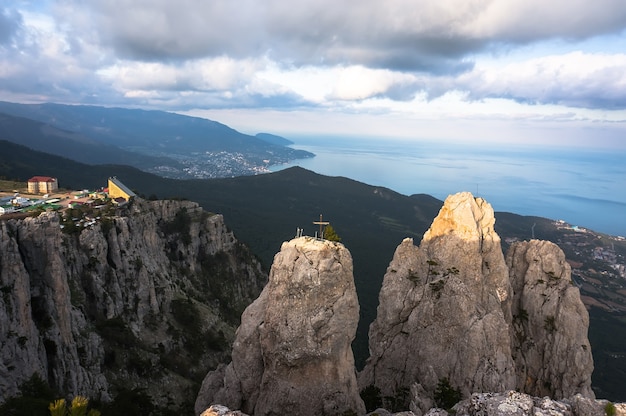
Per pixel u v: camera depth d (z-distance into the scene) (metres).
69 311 65.06
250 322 48.72
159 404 73.06
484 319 52.62
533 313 62.12
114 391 68.81
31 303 60.25
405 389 53.41
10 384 50.06
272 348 44.81
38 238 61.38
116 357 74.38
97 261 82.19
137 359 76.81
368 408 52.69
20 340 53.03
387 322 57.62
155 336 87.75
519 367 60.50
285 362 43.75
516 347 61.44
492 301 58.59
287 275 44.56
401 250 59.59
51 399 52.03
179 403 75.69
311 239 46.28
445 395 48.28
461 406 37.25
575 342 58.38
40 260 61.34
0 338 50.94
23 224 61.31
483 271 61.06
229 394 47.84
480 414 34.91
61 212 94.81
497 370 50.94
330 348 43.44
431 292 56.44
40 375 54.78
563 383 57.72
